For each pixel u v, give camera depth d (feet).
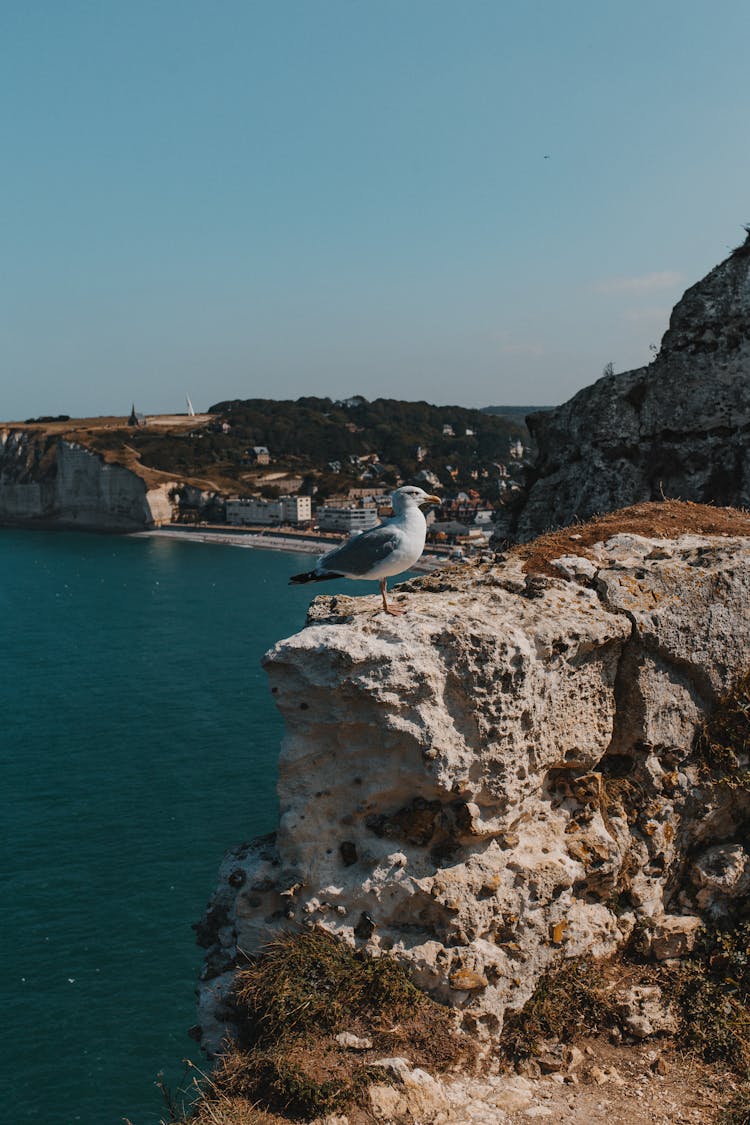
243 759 154.20
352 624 27.89
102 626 304.91
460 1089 24.84
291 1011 25.46
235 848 30.32
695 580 31.14
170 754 157.28
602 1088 25.39
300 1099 23.80
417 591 32.45
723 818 31.14
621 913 29.22
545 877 27.55
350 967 26.37
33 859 115.55
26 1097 75.25
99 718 181.98
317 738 27.84
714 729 31.24
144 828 124.98
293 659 27.32
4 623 312.50
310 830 27.71
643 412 67.00
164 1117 72.18
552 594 30.37
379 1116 23.45
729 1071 26.03
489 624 27.45
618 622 29.73
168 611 338.95
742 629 31.55
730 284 63.16
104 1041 81.87
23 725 177.27
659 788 30.27
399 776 27.12
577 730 29.27
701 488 63.52
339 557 29.96
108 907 103.65
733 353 62.64
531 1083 25.49
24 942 96.53
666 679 30.68
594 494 68.44
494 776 27.02
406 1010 25.73
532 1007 26.86
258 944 27.86
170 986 89.40
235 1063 25.11
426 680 26.43
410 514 29.68
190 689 206.59
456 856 27.22
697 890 30.09
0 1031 82.89
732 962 28.50
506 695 26.94
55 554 571.28
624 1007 27.40
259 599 371.15
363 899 27.02
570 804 29.53
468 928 26.55
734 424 62.80
